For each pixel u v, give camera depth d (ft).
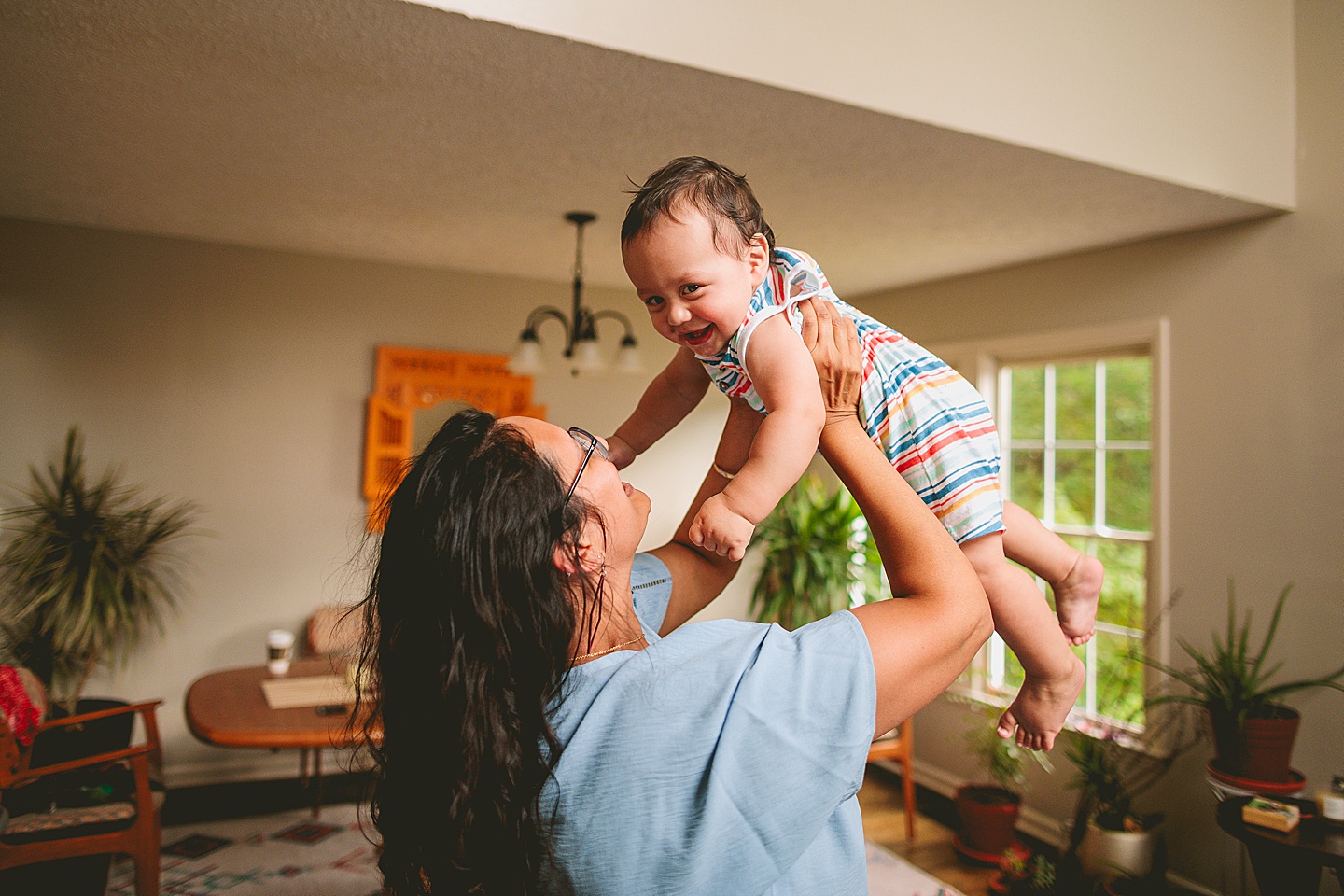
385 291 15.52
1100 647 12.53
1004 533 4.15
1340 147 9.80
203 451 14.34
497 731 2.51
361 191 10.53
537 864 2.45
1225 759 9.88
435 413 15.72
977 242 12.21
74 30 6.15
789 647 2.57
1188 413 11.36
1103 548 12.62
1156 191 9.61
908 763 13.19
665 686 2.48
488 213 11.43
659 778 2.33
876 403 3.43
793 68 7.01
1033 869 11.07
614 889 2.31
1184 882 11.09
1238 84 9.78
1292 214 10.29
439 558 2.60
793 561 15.07
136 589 12.98
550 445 2.85
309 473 15.02
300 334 14.94
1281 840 8.24
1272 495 10.43
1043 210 10.45
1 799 9.29
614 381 17.39
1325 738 9.86
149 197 11.26
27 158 9.48
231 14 5.88
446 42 6.26
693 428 17.95
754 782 2.30
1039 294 13.55
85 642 12.33
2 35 6.26
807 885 2.54
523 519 2.61
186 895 10.69
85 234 13.58
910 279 15.38
